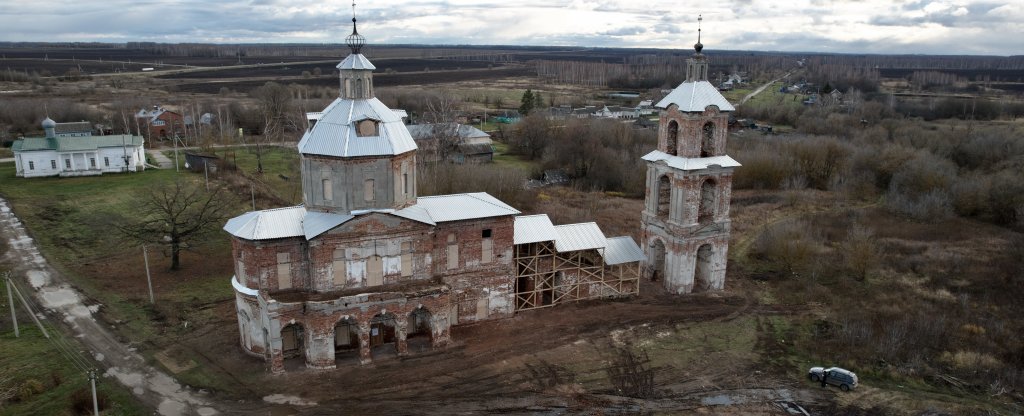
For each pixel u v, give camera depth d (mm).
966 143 120938
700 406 43656
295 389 44375
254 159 120750
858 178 110562
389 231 48688
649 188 64562
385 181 48562
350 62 49062
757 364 49656
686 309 59375
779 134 148500
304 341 47969
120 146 104750
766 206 100125
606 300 60875
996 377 47906
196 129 148375
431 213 51750
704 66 59094
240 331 49938
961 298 62500
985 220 92250
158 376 45500
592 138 123625
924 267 71062
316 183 48688
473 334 53094
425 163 97938
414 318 52531
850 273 69312
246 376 45812
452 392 44625
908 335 53594
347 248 47812
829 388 46312
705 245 63125
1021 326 56969
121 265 66500
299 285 48719
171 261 67875
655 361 49656
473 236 53062
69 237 73750
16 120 145500
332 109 50094
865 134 139750
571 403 43688
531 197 98125
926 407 44000
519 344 51719
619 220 90000
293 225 48125
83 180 99562
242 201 90750
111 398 42375
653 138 133000
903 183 104250
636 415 42469
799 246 71062
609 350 51219
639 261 61000
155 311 55625
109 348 49094
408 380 45938
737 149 124562
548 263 59625
